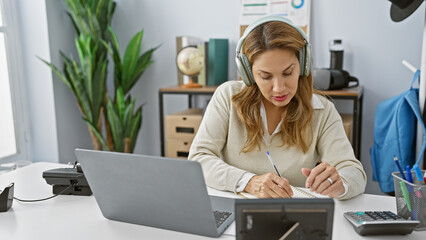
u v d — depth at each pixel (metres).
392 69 2.51
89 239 0.92
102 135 3.10
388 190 2.04
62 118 2.96
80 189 1.22
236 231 0.75
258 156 1.38
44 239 0.92
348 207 1.09
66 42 2.96
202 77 2.82
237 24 2.80
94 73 2.76
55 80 2.86
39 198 1.20
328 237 0.75
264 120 1.38
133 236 0.93
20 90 2.87
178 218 0.92
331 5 2.58
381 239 0.90
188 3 2.91
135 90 3.18
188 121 2.59
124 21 3.10
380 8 2.48
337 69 2.40
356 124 2.24
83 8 2.75
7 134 2.80
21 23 2.83
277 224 0.75
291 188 1.16
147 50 3.09
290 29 1.16
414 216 0.93
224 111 1.43
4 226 1.00
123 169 0.89
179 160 0.81
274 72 1.16
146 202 0.93
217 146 1.40
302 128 1.33
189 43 2.78
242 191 1.20
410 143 1.96
